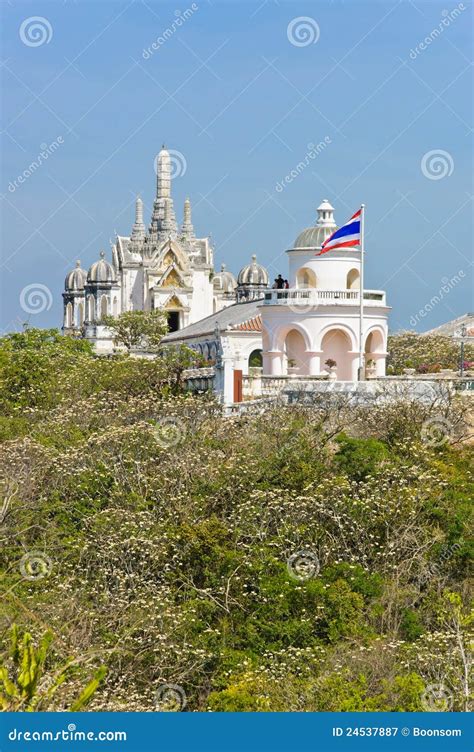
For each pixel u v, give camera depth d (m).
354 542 46.31
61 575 43.09
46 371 74.38
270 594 41.97
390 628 41.53
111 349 148.38
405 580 44.66
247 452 53.41
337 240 85.62
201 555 44.19
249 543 45.69
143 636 39.56
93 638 39.06
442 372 97.12
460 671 36.75
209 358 108.94
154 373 79.88
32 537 46.62
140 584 43.09
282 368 86.44
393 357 116.31
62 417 63.25
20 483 50.56
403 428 58.59
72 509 49.19
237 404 68.56
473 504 48.62
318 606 41.56
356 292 86.56
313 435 56.19
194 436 57.78
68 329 181.75
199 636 40.38
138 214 188.25
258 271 169.00
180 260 180.38
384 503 47.06
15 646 31.70
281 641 40.81
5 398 71.12
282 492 48.34
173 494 49.66
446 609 41.66
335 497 47.53
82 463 52.84
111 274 180.50
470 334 129.62
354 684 36.53
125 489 50.88
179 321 180.38
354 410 61.69
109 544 44.31
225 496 49.34
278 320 86.00
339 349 86.75
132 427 55.50
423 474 49.16
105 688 37.41
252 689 36.28
